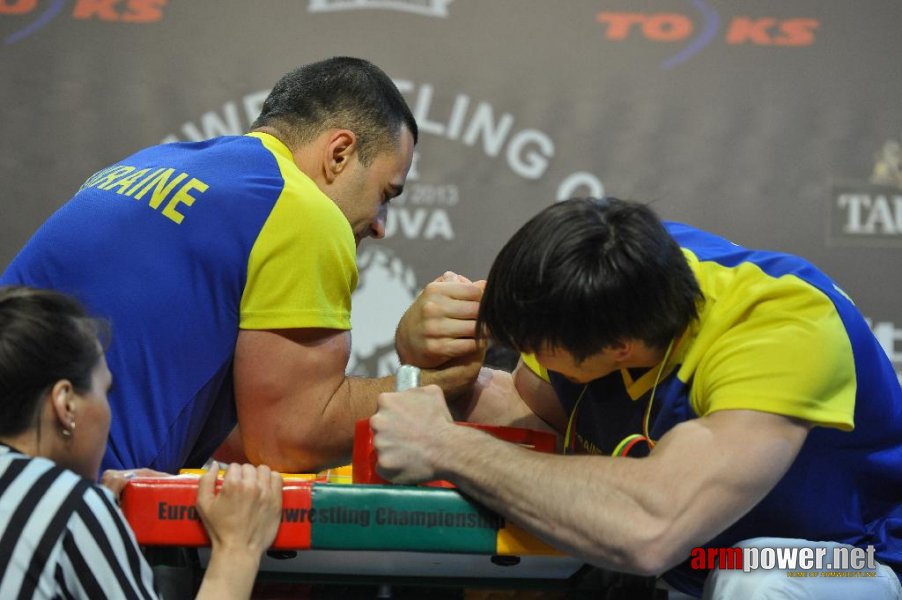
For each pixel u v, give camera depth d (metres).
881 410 2.10
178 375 2.37
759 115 5.29
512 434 2.13
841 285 5.25
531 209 5.32
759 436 1.88
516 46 5.33
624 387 2.18
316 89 2.81
